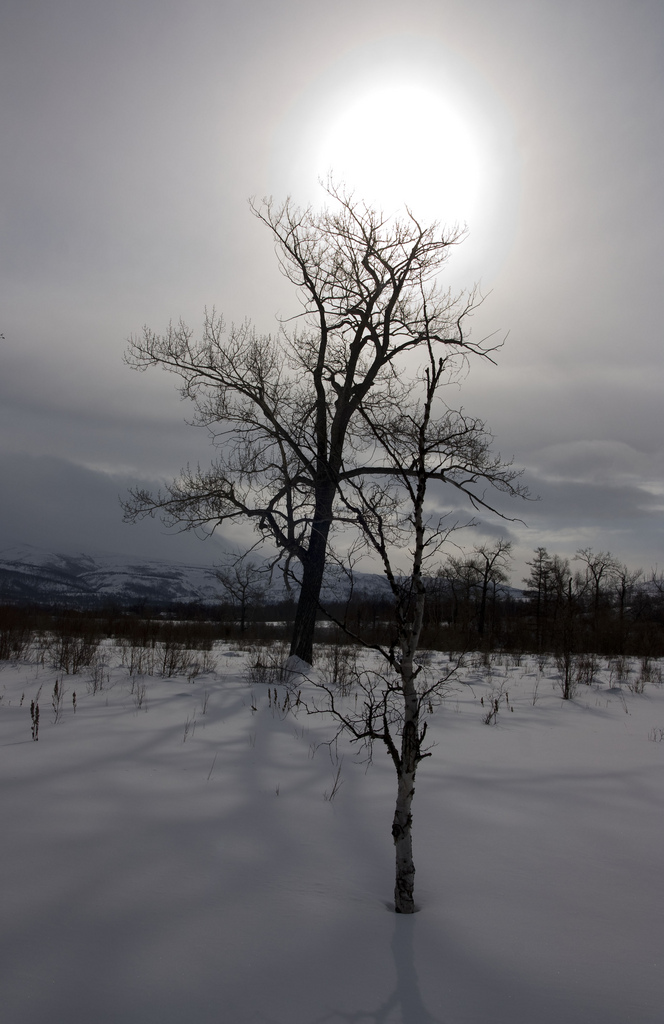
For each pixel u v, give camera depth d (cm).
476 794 559
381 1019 241
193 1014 241
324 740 744
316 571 1555
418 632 368
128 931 299
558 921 328
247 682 1234
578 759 720
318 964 279
